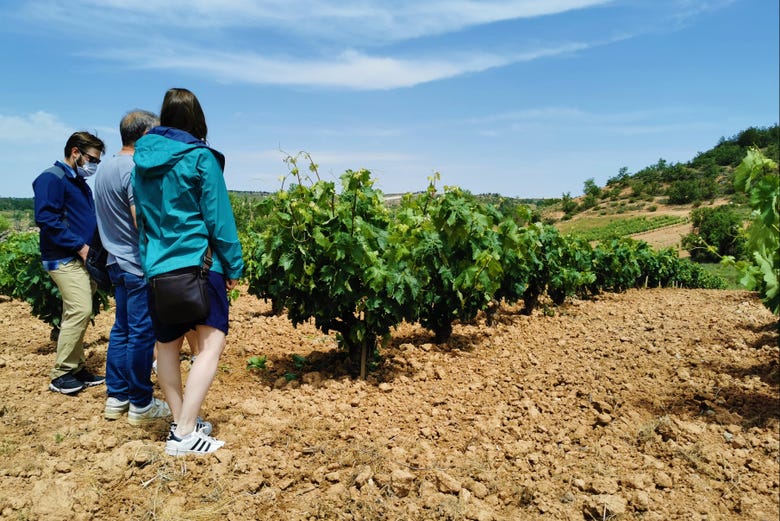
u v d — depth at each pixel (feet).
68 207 13.73
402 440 11.84
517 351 21.79
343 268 15.78
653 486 10.57
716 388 16.35
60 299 20.31
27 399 13.43
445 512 9.07
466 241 21.40
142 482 9.45
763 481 11.03
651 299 43.83
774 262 13.71
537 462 11.27
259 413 13.05
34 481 9.30
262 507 9.05
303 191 16.02
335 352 20.15
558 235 38.93
